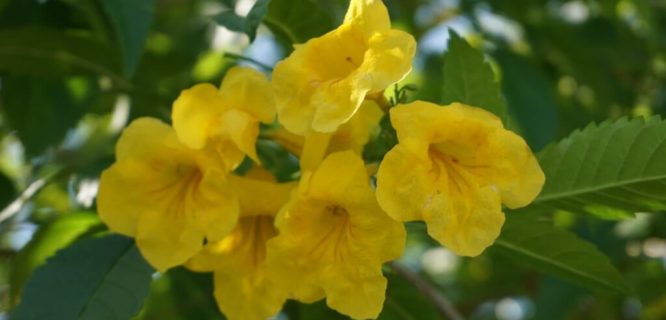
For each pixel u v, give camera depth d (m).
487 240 0.47
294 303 0.61
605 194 0.51
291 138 0.52
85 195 0.59
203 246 0.52
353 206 0.48
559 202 0.52
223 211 0.50
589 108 0.81
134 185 0.51
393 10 0.75
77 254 0.52
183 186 0.51
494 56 0.71
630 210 0.52
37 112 0.67
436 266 1.01
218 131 0.50
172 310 0.77
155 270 0.52
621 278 0.54
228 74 0.50
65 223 0.58
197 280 0.62
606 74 0.80
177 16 0.84
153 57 0.71
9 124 0.67
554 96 0.75
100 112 0.73
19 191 0.68
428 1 0.82
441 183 0.48
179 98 0.50
